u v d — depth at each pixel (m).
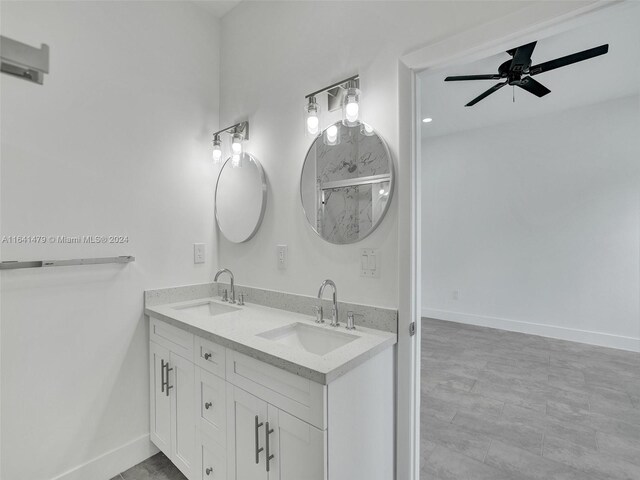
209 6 2.20
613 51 2.62
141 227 1.89
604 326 3.73
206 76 2.23
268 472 1.20
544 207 4.09
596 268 3.77
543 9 1.07
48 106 1.55
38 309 1.53
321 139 1.70
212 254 2.25
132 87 1.85
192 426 1.58
